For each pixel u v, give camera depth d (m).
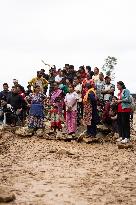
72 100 15.83
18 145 14.14
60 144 14.57
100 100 16.66
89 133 15.44
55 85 16.95
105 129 16.03
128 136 14.55
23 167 10.43
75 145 14.48
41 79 19.33
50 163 11.06
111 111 15.82
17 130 16.47
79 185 8.65
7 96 18.00
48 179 9.15
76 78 16.92
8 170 9.99
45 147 13.83
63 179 9.19
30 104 17.59
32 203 7.18
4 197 7.21
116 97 15.66
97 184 8.77
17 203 7.16
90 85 15.47
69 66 18.22
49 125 17.97
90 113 15.27
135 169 10.46
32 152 12.80
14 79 17.97
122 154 12.80
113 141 15.33
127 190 8.29
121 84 14.66
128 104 14.50
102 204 7.25
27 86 19.67
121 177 9.50
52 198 7.58
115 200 7.52
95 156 12.34
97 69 17.16
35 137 16.08
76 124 15.95
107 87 16.52
